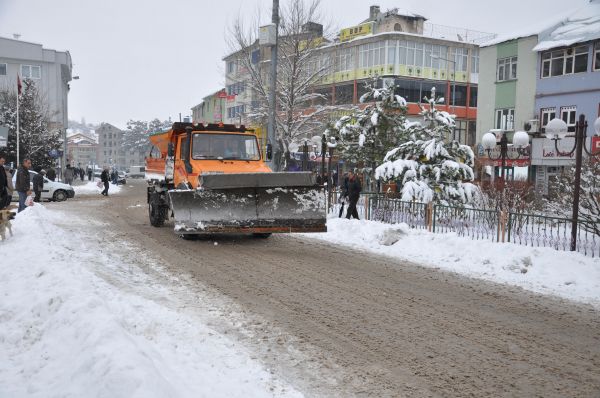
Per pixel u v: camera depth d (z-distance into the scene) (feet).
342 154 64.69
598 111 89.86
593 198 38.06
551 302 24.04
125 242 37.55
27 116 129.29
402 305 22.72
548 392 14.39
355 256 34.81
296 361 16.17
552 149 92.27
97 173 240.12
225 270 28.94
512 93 104.53
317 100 147.23
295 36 85.56
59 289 19.76
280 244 38.83
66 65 204.74
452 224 41.73
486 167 99.81
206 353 16.30
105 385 11.42
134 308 20.04
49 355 14.39
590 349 17.81
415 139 54.19
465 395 14.11
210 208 35.42
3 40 190.39
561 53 95.66
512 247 33.09
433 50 152.25
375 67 148.05
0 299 19.94
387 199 49.90
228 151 40.52
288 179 35.17
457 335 18.93
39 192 76.74
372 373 15.43
